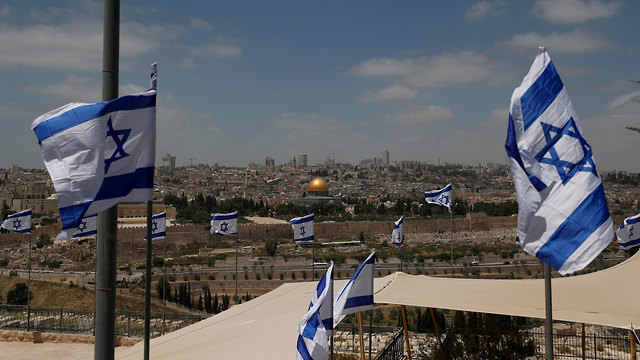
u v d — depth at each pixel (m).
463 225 177.38
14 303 63.50
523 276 106.06
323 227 164.88
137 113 7.34
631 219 35.19
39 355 29.33
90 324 34.84
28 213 36.34
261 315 17.95
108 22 6.86
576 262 7.33
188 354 13.47
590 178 7.66
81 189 6.76
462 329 19.98
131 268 104.25
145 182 7.39
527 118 7.77
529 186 7.58
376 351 25.44
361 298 12.76
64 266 103.31
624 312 15.12
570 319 15.02
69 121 6.94
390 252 126.88
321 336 11.09
